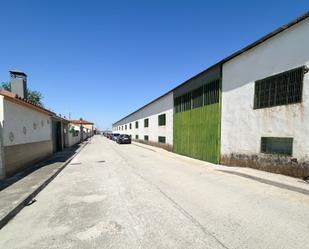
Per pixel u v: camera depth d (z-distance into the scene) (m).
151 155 18.16
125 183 8.17
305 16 7.60
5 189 7.00
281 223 4.46
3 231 4.36
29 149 11.53
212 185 7.73
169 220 4.70
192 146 16.34
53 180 8.92
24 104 10.21
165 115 23.39
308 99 7.59
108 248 3.61
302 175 7.79
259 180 8.22
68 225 4.55
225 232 4.11
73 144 32.25
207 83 14.16
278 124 8.79
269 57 9.24
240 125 10.96
